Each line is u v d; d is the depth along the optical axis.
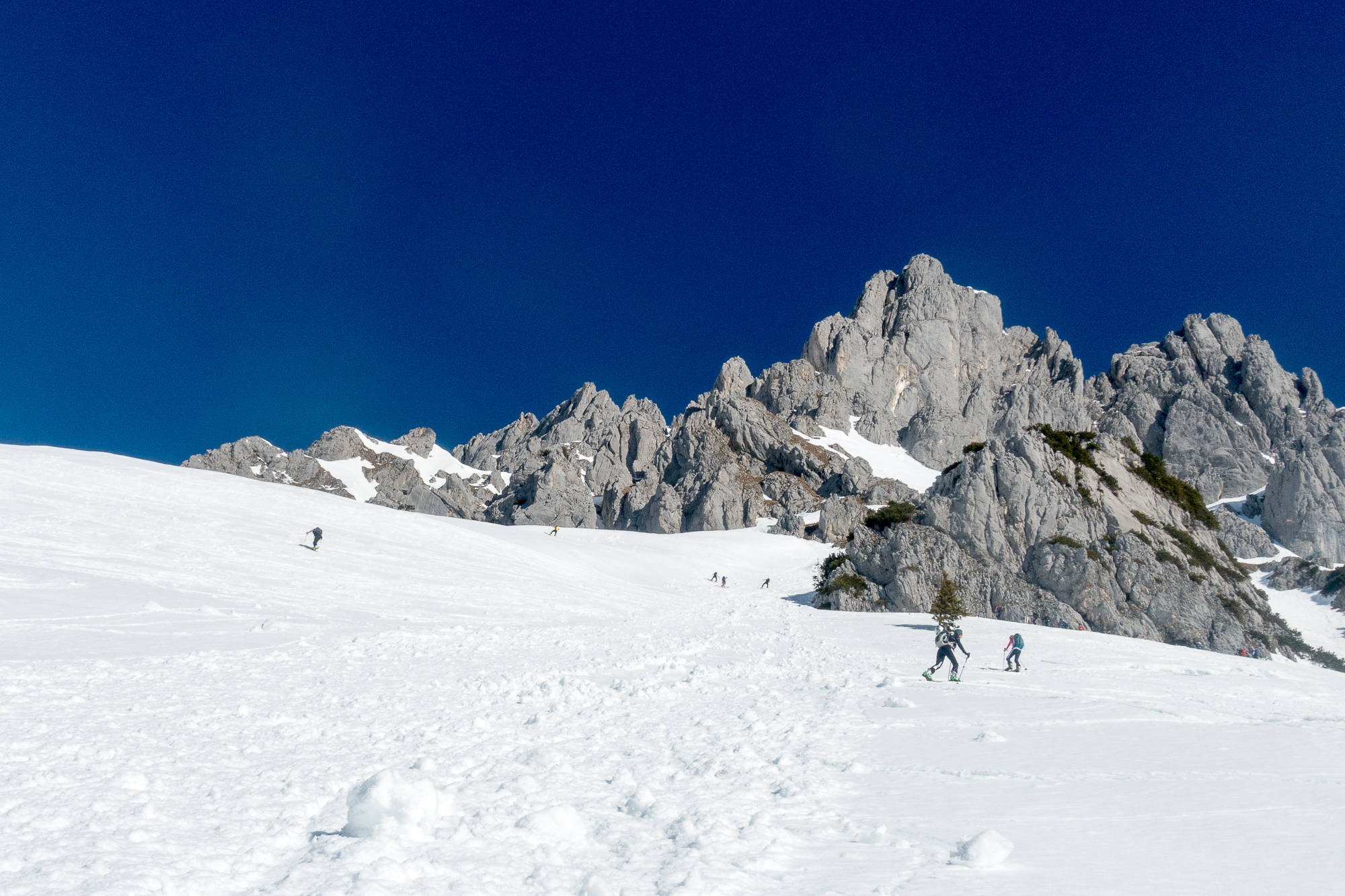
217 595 31.08
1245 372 162.62
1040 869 5.46
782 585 86.88
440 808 6.86
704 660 27.00
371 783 6.43
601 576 66.56
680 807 7.71
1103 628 65.88
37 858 5.34
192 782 8.15
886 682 21.06
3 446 54.59
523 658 24.05
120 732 10.69
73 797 7.20
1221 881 5.01
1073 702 16.88
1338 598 85.50
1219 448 150.25
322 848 5.95
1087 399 176.75
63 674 15.51
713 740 12.20
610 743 11.86
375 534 53.75
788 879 5.46
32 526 37.47
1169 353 176.88
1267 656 61.28
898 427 181.00
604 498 155.25
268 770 8.95
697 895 4.96
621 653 27.11
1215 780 8.41
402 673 19.31
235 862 5.59
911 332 196.12
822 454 154.50
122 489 49.38
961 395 192.25
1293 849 5.67
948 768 9.81
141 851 5.64
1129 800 7.64
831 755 10.97
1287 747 10.61
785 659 28.17
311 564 41.81
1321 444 139.12
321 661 20.58
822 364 195.25
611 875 5.52
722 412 162.75
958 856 5.82
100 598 26.88
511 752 10.77
